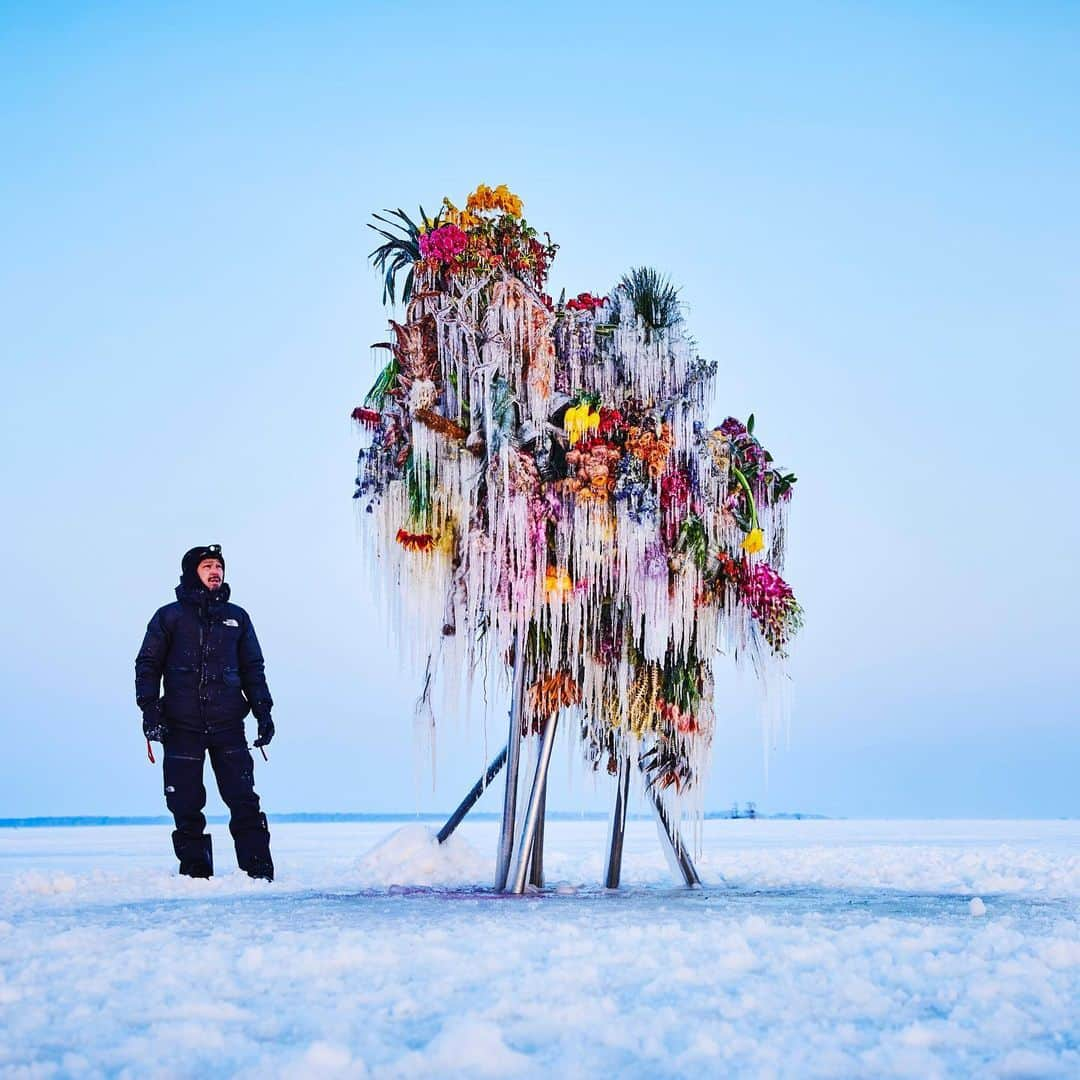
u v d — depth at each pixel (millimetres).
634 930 3557
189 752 6594
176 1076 1965
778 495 6109
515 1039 2209
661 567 5496
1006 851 8562
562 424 5621
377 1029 2285
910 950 3232
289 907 4730
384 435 5664
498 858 5586
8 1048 2168
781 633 5809
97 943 3473
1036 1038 2207
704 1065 1997
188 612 6707
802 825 23000
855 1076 1934
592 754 5887
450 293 5562
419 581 5555
